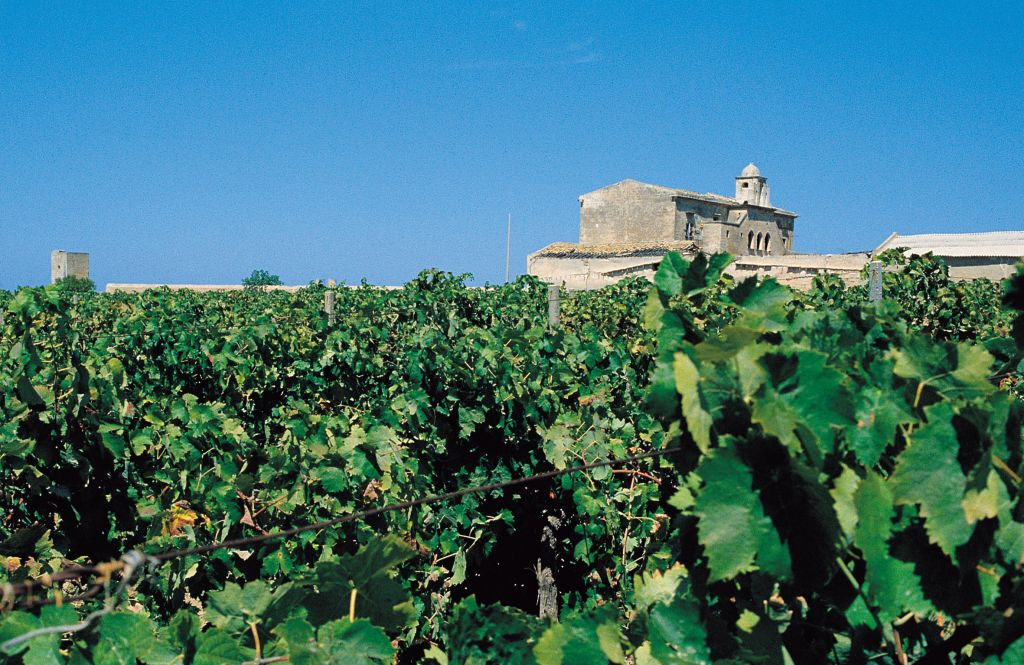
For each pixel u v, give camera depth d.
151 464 5.98
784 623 2.45
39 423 5.36
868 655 2.47
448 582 5.72
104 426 5.69
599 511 5.71
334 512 4.95
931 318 11.80
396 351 10.12
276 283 40.06
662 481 5.62
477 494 5.92
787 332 2.59
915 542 2.19
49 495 5.41
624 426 6.20
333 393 9.86
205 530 4.83
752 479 2.12
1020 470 2.19
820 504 2.10
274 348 10.20
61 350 6.67
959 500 2.11
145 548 4.56
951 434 2.12
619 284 17.00
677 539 2.69
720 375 2.22
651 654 2.33
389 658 2.51
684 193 55.28
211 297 21.25
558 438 5.90
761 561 2.12
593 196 57.47
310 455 5.12
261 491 4.96
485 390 6.33
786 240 64.69
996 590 2.19
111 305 18.28
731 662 2.24
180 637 2.52
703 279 2.72
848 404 2.18
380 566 2.82
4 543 4.50
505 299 16.59
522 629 2.68
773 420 2.09
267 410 10.04
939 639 2.46
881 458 2.51
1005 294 2.98
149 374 10.35
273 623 2.73
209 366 10.17
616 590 5.79
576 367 7.59
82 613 3.86
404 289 17.88
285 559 4.73
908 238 40.19
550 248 51.94
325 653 2.50
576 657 2.42
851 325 2.92
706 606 2.35
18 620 2.38
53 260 53.16
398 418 6.04
